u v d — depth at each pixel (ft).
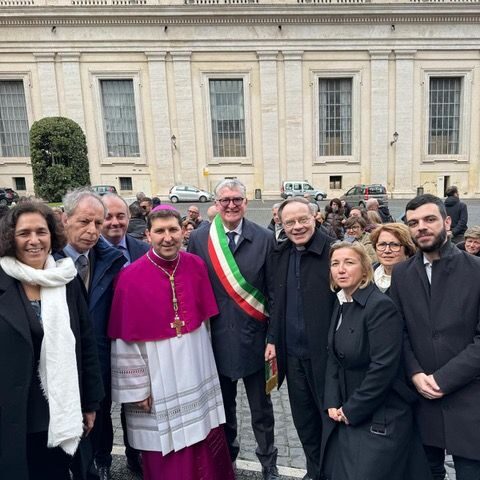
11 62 95.25
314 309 9.80
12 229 7.50
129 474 11.10
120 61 95.81
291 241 10.43
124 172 99.40
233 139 100.68
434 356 8.28
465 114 99.09
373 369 8.23
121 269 10.27
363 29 95.04
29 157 100.83
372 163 99.45
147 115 97.71
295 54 95.66
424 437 8.54
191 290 9.83
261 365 10.85
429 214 8.23
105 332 10.05
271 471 10.66
